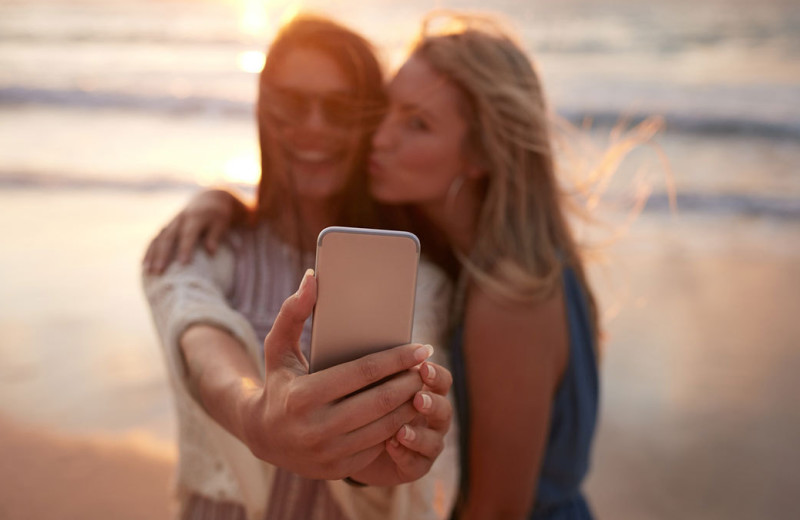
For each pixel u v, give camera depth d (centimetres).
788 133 612
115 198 418
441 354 89
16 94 654
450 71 91
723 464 200
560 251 96
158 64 805
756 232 411
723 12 1119
